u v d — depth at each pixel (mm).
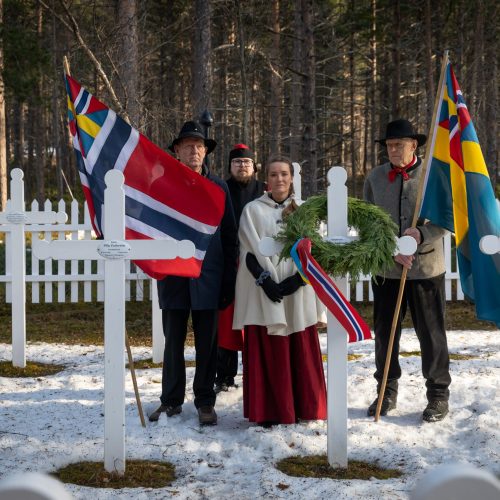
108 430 4457
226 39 25812
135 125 14094
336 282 4660
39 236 11188
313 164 17062
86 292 11422
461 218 5133
